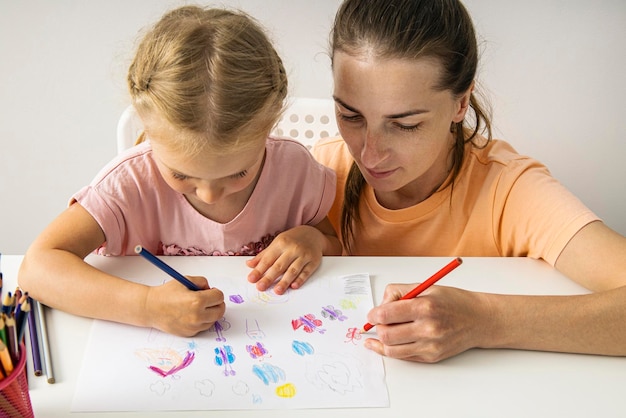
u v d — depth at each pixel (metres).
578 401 0.66
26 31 1.43
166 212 0.94
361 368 0.69
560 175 1.67
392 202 1.05
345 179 1.10
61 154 1.58
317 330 0.74
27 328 0.72
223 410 0.63
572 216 0.87
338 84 0.83
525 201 0.94
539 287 0.84
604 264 0.82
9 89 1.49
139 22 1.44
